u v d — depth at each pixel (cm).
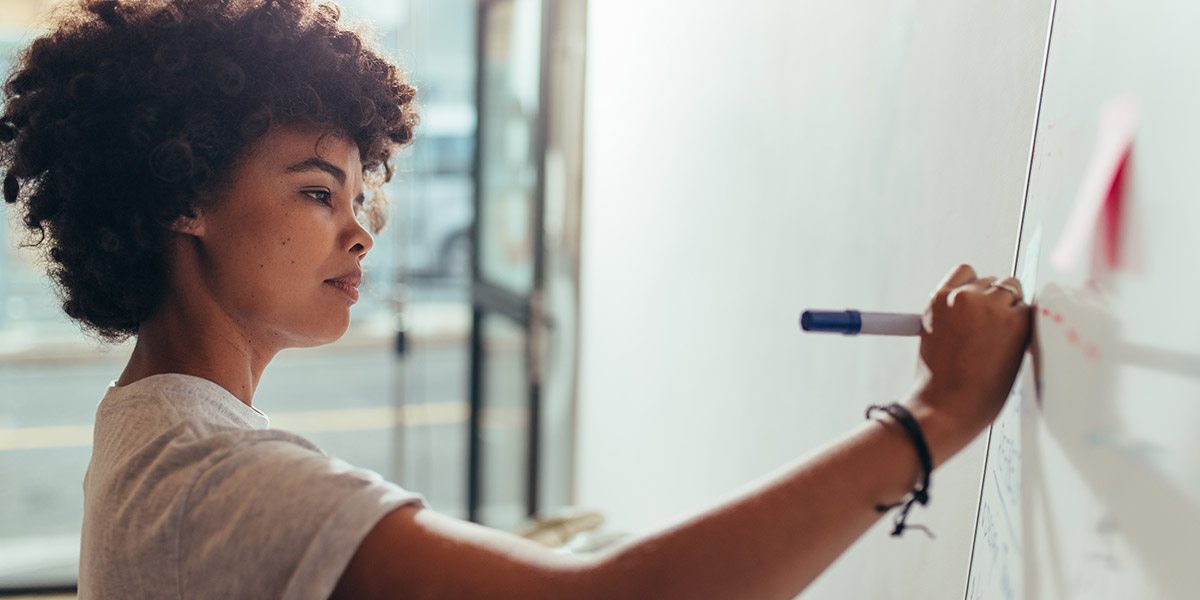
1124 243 48
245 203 63
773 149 135
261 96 62
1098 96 54
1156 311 44
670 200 178
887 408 54
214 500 52
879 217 107
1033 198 64
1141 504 44
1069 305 54
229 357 66
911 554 102
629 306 203
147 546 52
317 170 65
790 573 48
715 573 47
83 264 66
